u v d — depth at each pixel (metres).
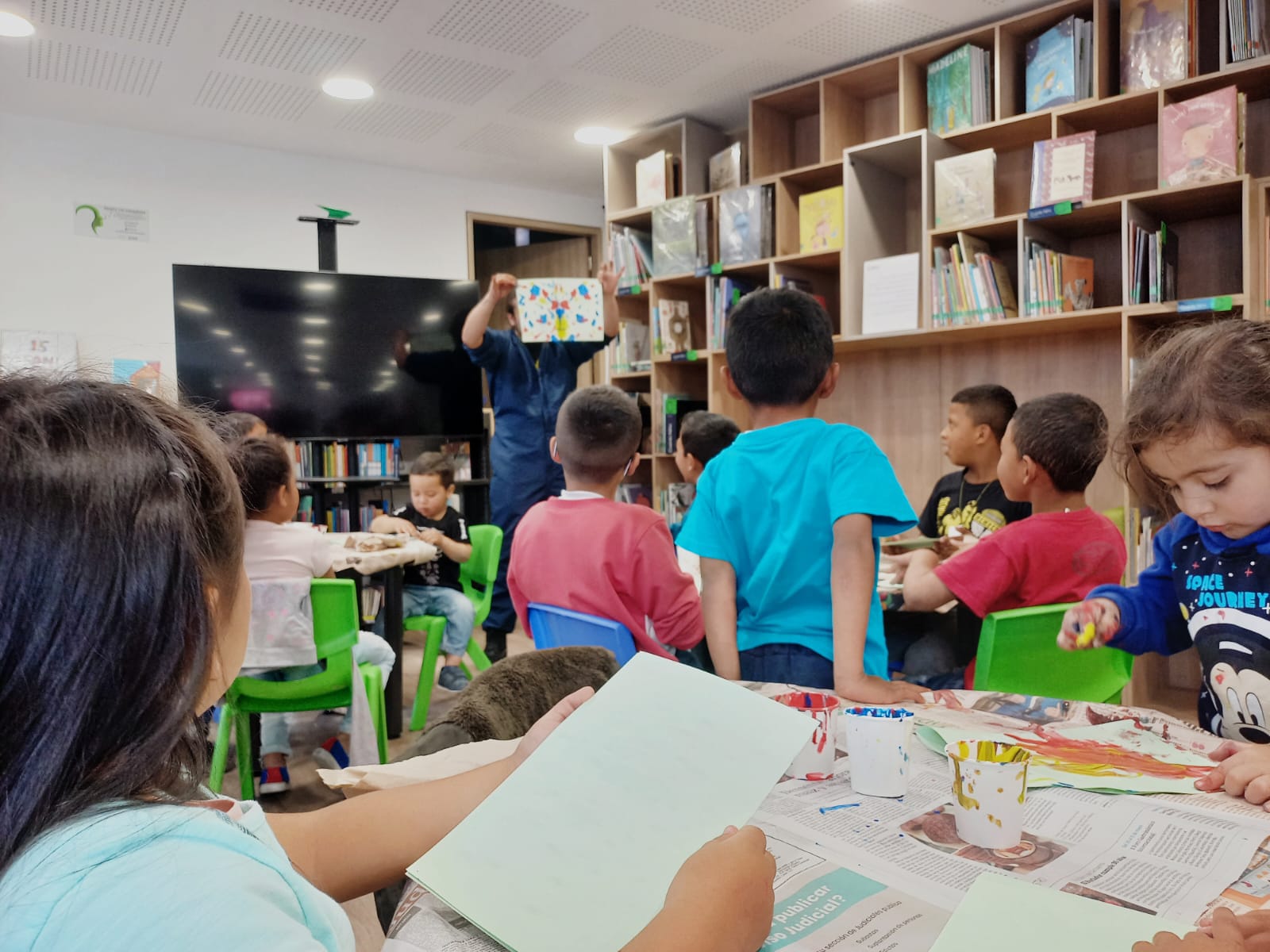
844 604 1.34
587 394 1.96
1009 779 0.67
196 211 5.03
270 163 5.24
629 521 1.81
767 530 1.52
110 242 4.80
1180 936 0.52
